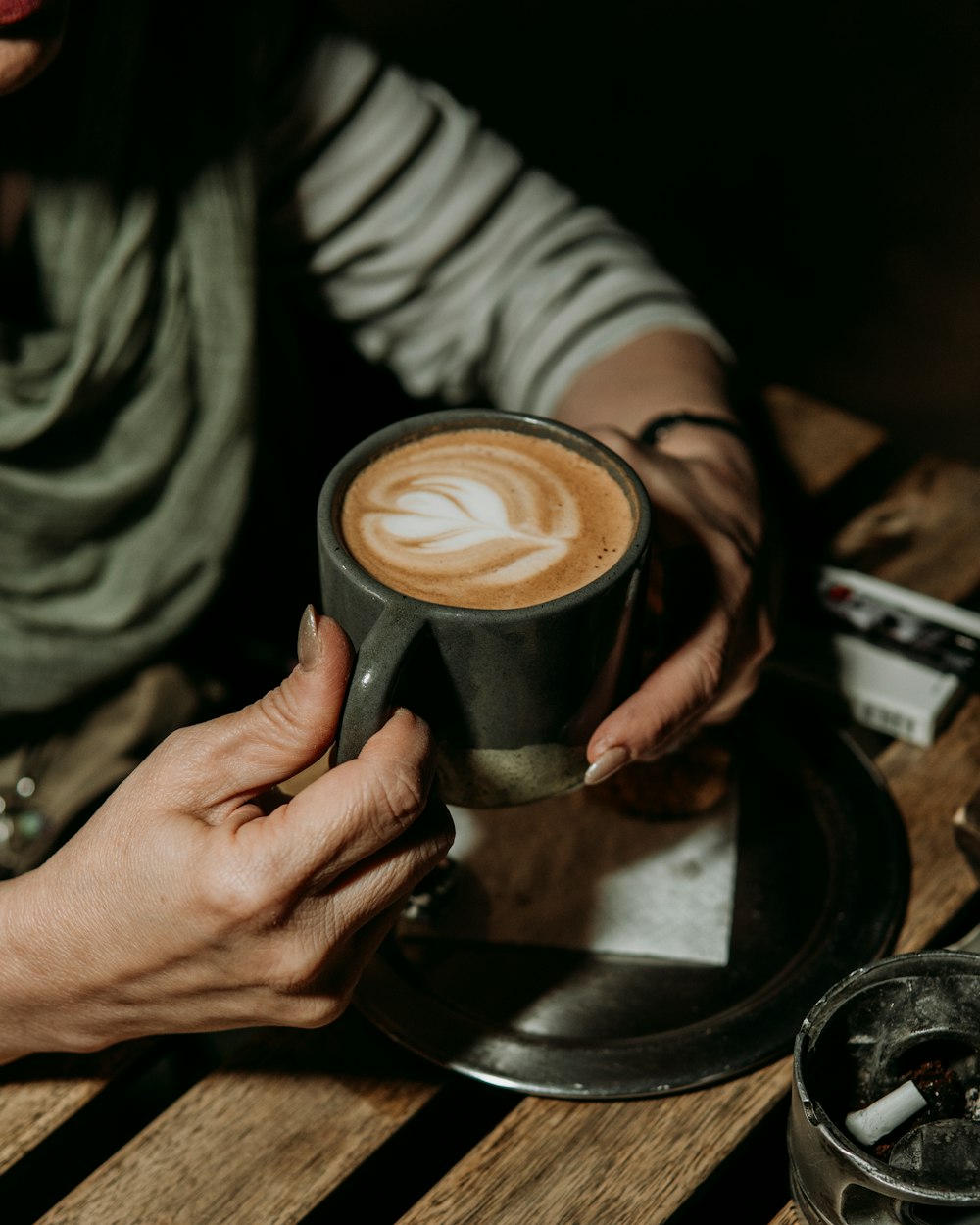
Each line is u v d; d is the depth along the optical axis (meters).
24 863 0.83
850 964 0.59
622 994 0.59
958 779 0.70
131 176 0.83
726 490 0.71
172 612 0.96
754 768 0.70
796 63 2.64
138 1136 0.55
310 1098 0.56
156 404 0.90
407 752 0.46
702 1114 0.55
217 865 0.46
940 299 2.17
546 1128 0.55
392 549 0.51
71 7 0.78
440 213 0.98
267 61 0.91
